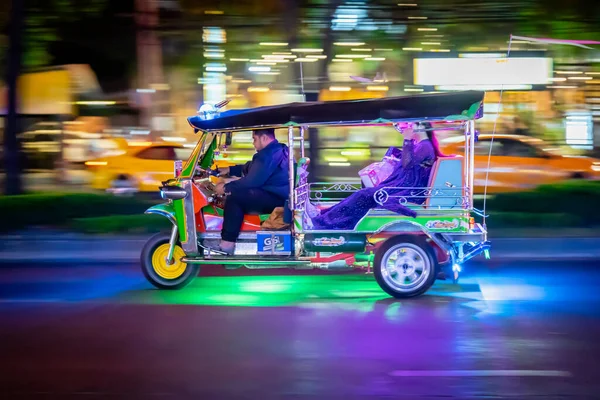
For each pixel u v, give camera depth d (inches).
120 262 462.0
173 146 748.6
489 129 756.0
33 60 668.7
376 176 358.3
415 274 347.6
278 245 358.0
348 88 628.4
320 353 266.5
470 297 356.8
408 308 334.6
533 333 291.7
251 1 605.0
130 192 666.2
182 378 241.0
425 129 354.3
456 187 346.0
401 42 609.3
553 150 746.8
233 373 245.4
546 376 240.8
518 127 752.3
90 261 467.2
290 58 623.2
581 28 590.2
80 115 823.1
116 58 698.8
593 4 586.9
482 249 352.2
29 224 544.7
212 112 358.9
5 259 476.1
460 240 347.9
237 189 358.3
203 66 676.1
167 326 305.4
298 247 356.8
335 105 341.1
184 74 703.1
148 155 743.7
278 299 355.3
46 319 318.7
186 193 358.9
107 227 526.9
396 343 278.4
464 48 611.8
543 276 407.5
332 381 237.0
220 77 694.5
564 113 739.4
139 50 677.9
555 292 367.2
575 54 631.2
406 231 348.8
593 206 541.6
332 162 726.5
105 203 562.6
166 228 527.8
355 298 356.5
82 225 528.4
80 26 644.1
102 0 621.3
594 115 736.3
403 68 621.3
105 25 642.2
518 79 465.1
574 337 285.9
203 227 365.7
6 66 625.9
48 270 437.4
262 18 605.6
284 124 348.2
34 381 239.5
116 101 800.3
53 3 618.5
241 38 629.9
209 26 615.5
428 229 346.0
